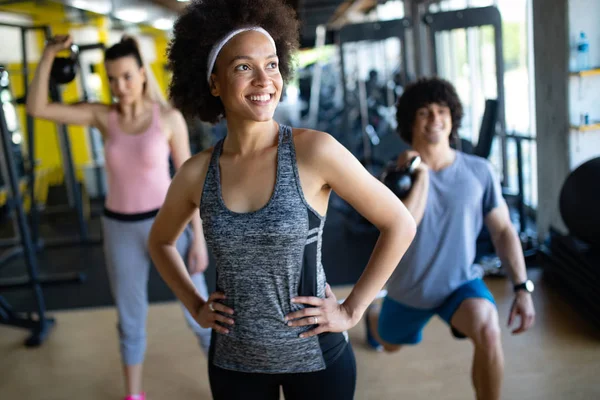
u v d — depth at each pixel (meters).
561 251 3.64
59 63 2.72
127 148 2.47
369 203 1.37
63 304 4.32
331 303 1.39
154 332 3.62
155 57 10.91
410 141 2.20
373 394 2.67
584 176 3.35
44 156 8.45
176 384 2.95
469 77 6.50
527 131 5.91
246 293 1.37
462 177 2.05
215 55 1.36
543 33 4.33
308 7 7.21
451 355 2.98
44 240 6.34
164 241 1.63
